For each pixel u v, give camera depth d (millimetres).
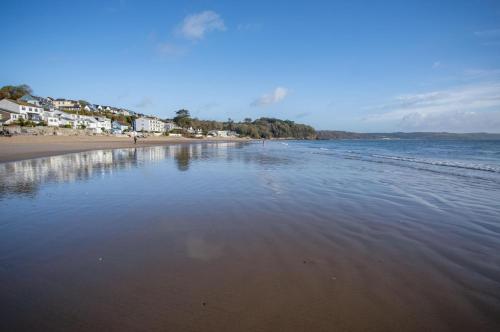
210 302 3336
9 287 3654
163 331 2834
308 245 5133
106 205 7988
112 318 3029
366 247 5051
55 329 2855
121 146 46531
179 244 5164
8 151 28344
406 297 3463
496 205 8156
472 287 3697
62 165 18266
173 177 13258
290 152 37844
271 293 3547
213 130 172625
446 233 5812
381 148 53219
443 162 22609
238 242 5273
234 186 10969
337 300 3396
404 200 8773
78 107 114375
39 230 5895
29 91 101500
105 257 4590
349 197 9156
